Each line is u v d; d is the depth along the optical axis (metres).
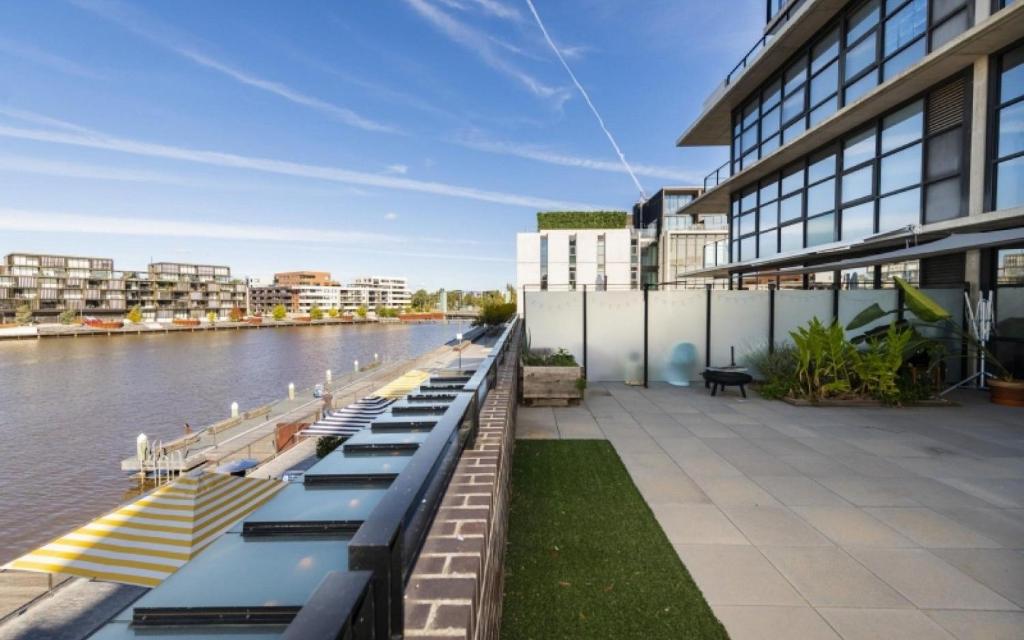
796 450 6.49
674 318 12.05
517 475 5.54
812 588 3.31
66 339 105.31
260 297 194.12
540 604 3.10
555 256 50.41
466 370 6.73
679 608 3.06
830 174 13.59
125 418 32.19
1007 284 10.09
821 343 9.62
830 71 13.38
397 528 1.07
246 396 39.34
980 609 3.09
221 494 6.74
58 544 5.66
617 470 5.69
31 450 25.45
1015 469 5.70
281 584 1.45
